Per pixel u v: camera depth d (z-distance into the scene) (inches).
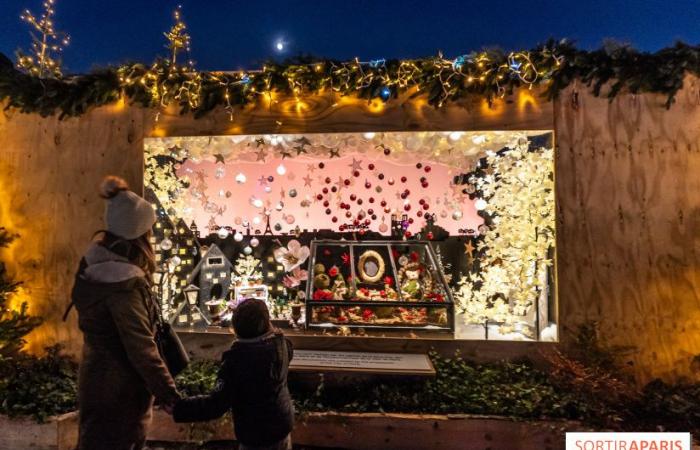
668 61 124.0
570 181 131.6
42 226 146.6
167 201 168.4
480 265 168.2
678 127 129.8
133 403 76.4
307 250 171.3
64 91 141.1
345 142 153.2
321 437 115.8
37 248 146.5
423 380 125.6
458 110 134.2
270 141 151.1
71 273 144.9
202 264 166.7
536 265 148.1
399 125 135.4
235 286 169.6
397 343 136.9
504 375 128.0
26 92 140.4
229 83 137.6
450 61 131.0
